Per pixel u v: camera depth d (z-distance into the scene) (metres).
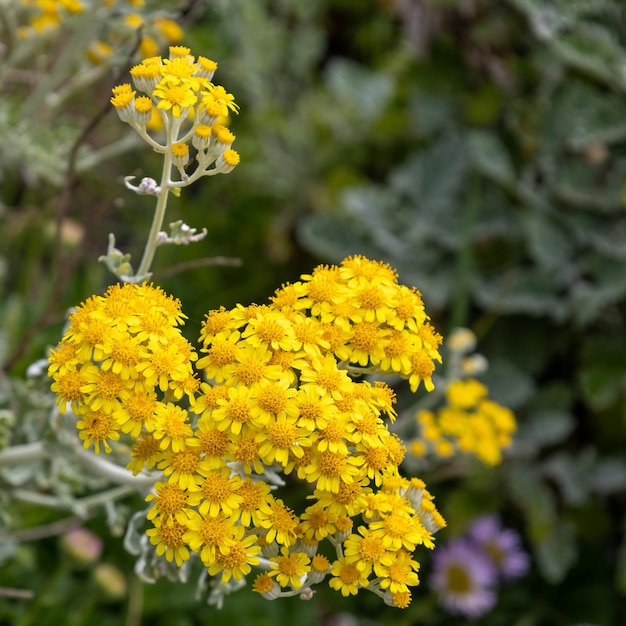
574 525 0.85
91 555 0.64
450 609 0.80
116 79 0.61
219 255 0.93
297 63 1.01
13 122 0.64
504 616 0.82
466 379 0.84
